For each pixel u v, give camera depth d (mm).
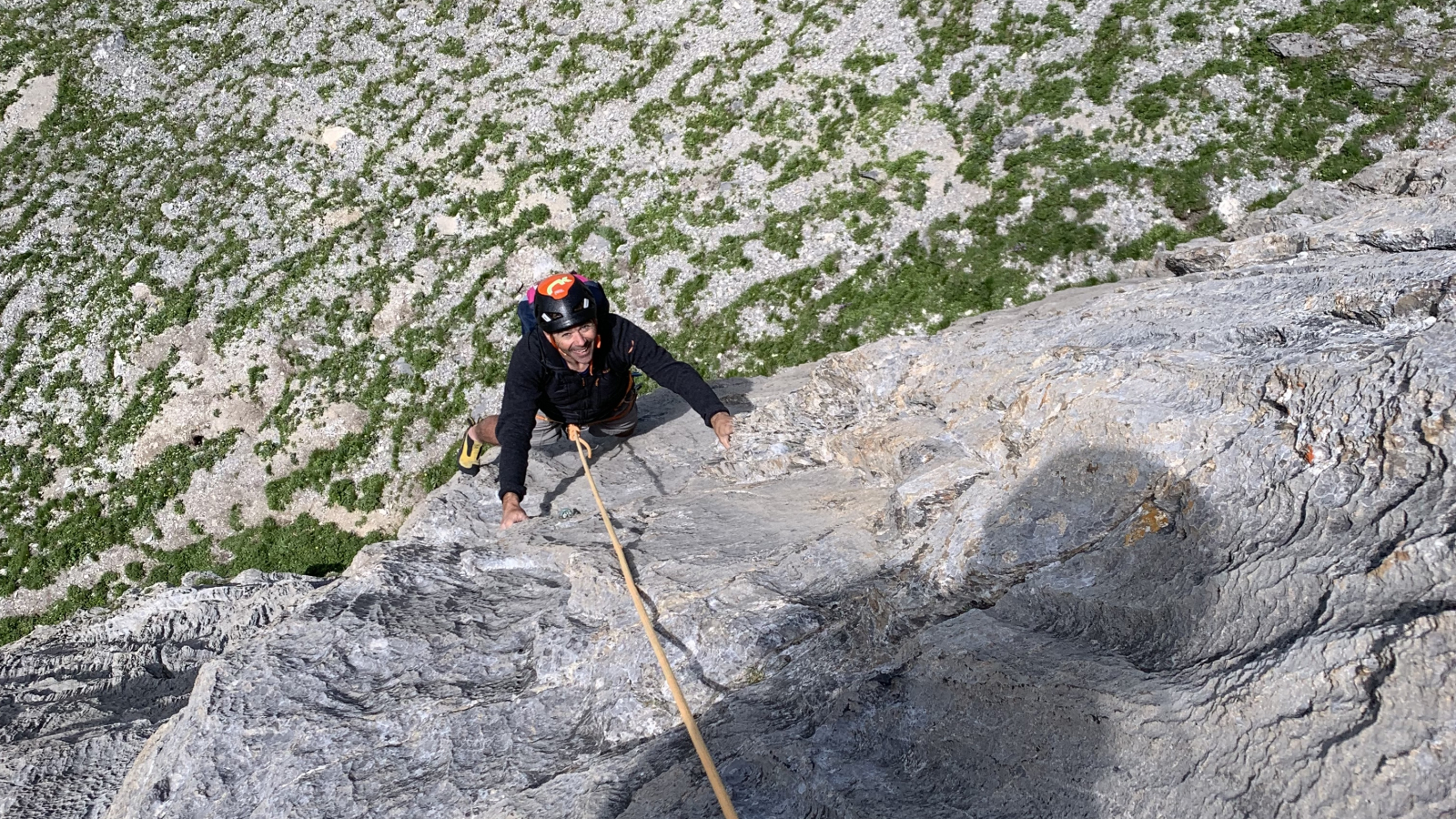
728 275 12953
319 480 12758
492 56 15805
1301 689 2383
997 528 3693
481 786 3453
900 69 13805
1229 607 2881
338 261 14312
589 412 6152
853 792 2943
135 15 17578
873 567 3990
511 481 5387
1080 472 3654
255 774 3717
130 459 13375
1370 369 3088
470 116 15312
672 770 3166
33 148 16422
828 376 6324
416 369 13219
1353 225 5238
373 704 3977
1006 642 3229
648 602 4102
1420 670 2195
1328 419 3104
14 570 12867
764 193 13414
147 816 3662
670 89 14734
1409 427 2869
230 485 12961
